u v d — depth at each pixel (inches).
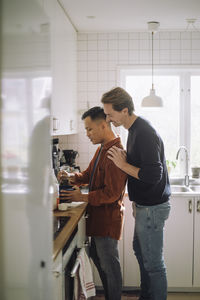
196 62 153.1
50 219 51.0
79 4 114.0
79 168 148.0
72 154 148.6
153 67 153.1
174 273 133.9
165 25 145.1
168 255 133.6
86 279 84.8
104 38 152.9
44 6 86.9
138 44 152.9
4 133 32.2
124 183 96.1
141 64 153.2
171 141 161.8
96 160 100.6
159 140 94.9
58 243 66.4
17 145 35.6
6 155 32.9
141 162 92.3
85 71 154.0
